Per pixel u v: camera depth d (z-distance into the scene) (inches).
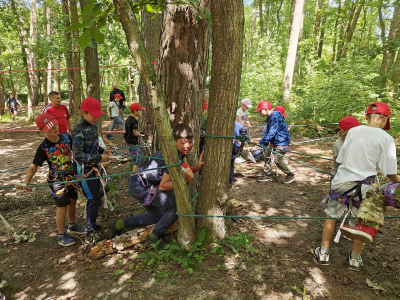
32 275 111.7
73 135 121.7
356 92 351.6
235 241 123.0
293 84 581.0
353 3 574.2
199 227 123.5
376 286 99.4
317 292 97.7
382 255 118.3
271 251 121.0
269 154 210.2
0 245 133.7
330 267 111.2
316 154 289.3
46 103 727.1
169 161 100.7
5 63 776.9
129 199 182.1
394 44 350.0
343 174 104.7
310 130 373.4
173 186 107.2
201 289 99.3
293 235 134.5
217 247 119.6
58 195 126.1
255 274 106.4
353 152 103.0
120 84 781.9
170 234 132.4
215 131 115.0
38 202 183.5
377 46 367.6
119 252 123.0
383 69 497.7
